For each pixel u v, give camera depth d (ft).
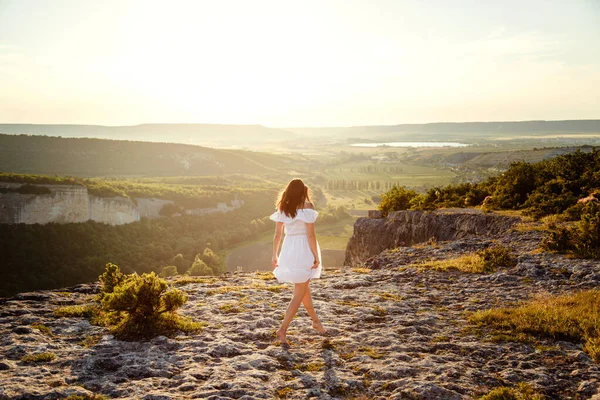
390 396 13.55
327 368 15.52
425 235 67.36
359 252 85.71
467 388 14.03
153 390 13.37
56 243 285.43
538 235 44.93
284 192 17.47
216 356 16.42
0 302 22.93
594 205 46.16
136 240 333.42
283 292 27.53
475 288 29.25
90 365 15.03
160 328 18.65
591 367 15.78
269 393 13.29
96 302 22.75
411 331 19.92
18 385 12.84
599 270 30.42
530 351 17.47
